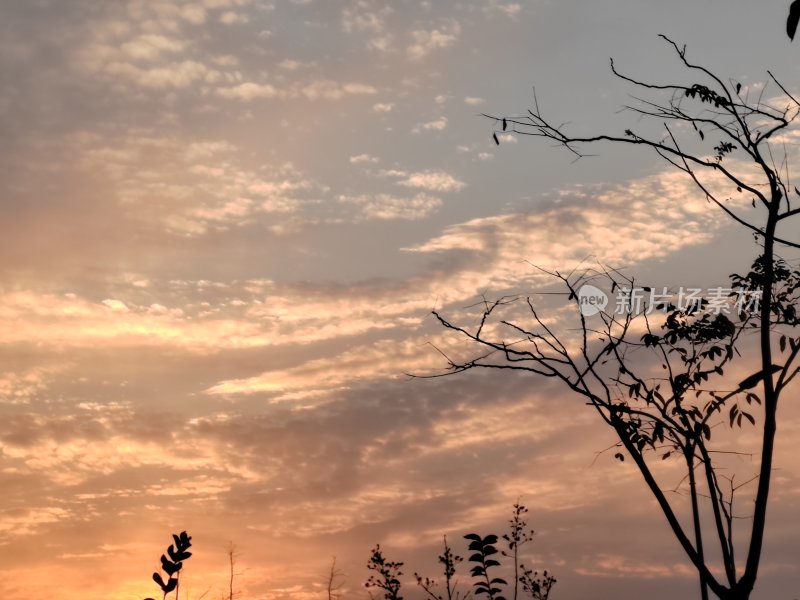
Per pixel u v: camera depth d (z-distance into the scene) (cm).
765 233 910
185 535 569
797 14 360
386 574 1398
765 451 847
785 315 984
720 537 902
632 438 952
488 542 748
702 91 941
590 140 963
